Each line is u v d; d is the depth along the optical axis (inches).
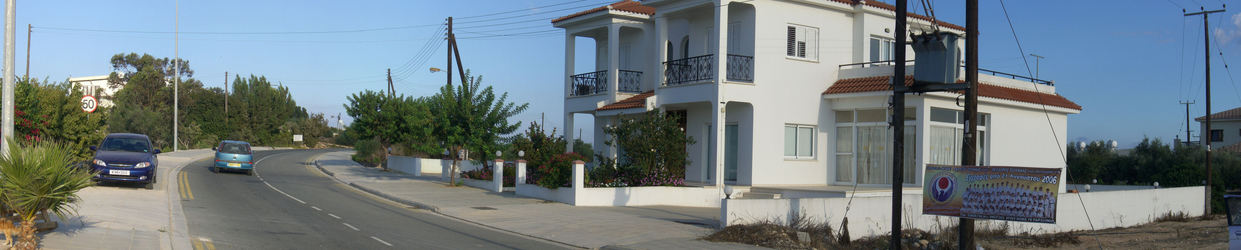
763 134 851.4
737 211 554.6
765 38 855.7
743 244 505.7
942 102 837.8
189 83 3085.6
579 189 778.8
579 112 1069.8
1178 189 968.3
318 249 441.1
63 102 1080.8
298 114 4207.7
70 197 393.1
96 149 816.9
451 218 669.3
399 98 1509.6
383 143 1529.3
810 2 883.4
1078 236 716.0
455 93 1051.3
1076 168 1503.4
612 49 992.2
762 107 851.4
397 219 636.7
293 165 1589.6
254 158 1820.9
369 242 480.4
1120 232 769.6
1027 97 938.7
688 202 818.2
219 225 534.9
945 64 447.2
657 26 903.7
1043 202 407.2
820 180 903.1
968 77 450.9
